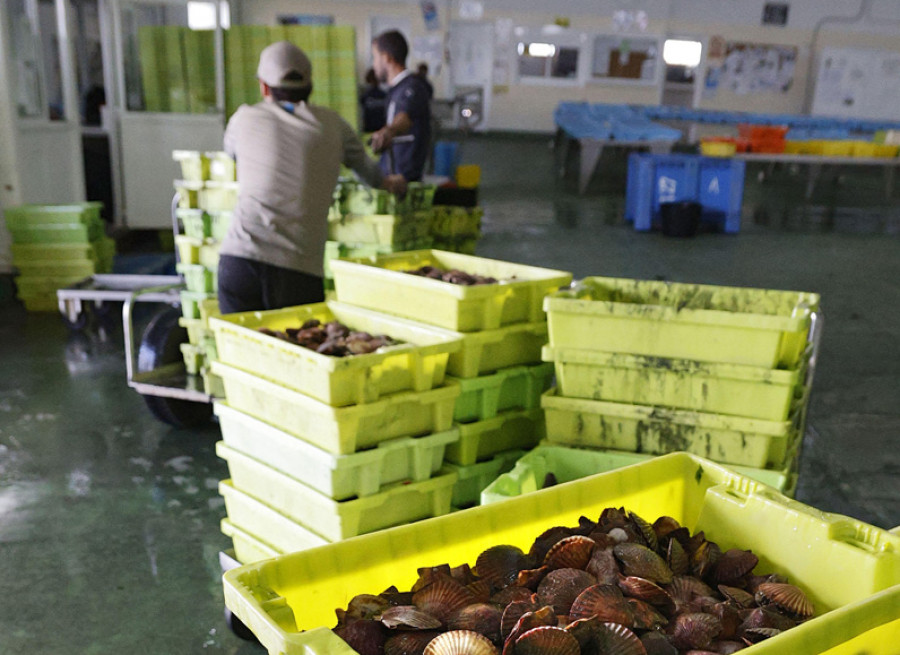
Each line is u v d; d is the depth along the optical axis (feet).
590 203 34.60
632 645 3.13
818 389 13.17
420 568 3.80
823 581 4.03
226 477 9.52
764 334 5.83
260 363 6.45
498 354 7.43
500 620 3.44
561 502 4.42
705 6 54.90
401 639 3.32
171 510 8.68
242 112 9.00
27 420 11.08
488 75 55.42
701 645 3.37
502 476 5.33
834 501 9.34
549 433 6.70
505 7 53.72
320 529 6.22
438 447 6.71
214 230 10.75
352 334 7.09
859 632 3.13
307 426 6.08
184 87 22.27
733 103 56.90
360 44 52.54
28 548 7.80
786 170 49.08
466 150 49.73
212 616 6.77
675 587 3.87
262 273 8.62
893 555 3.84
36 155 19.07
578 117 40.57
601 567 3.84
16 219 16.24
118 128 22.48
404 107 13.33
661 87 56.39
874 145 32.48
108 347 14.51
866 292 20.20
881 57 55.47
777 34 55.62
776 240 27.37
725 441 6.12
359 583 3.73
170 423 10.87
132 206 22.52
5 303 17.25
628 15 54.54
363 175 9.98
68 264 16.40
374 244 10.96
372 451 6.01
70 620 6.67
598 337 6.34
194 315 10.92
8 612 6.76
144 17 25.25
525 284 7.50
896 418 12.01
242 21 50.93
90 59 28.91
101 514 8.54
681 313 6.01
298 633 2.92
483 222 28.81
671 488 4.90
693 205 26.91
